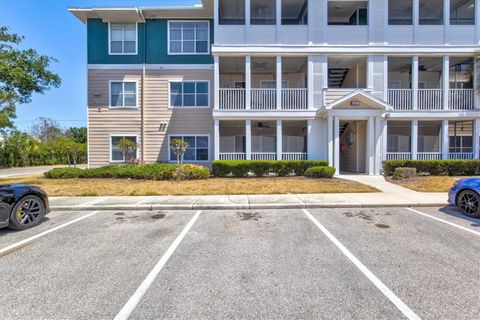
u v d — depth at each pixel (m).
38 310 2.76
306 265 3.79
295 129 16.56
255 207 7.37
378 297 2.96
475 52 13.35
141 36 15.69
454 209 7.08
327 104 13.00
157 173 12.03
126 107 15.66
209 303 2.87
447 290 3.09
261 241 4.78
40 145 31.38
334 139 13.08
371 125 13.05
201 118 15.88
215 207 7.32
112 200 8.05
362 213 6.75
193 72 15.84
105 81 15.65
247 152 14.08
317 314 2.67
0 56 9.46
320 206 7.38
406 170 11.62
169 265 3.82
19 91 10.52
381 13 13.88
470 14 15.34
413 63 13.84
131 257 4.10
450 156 13.94
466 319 2.58
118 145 14.70
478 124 13.71
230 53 13.73
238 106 14.36
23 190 5.64
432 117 13.74
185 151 15.91
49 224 5.94
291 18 16.20
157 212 7.04
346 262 3.87
